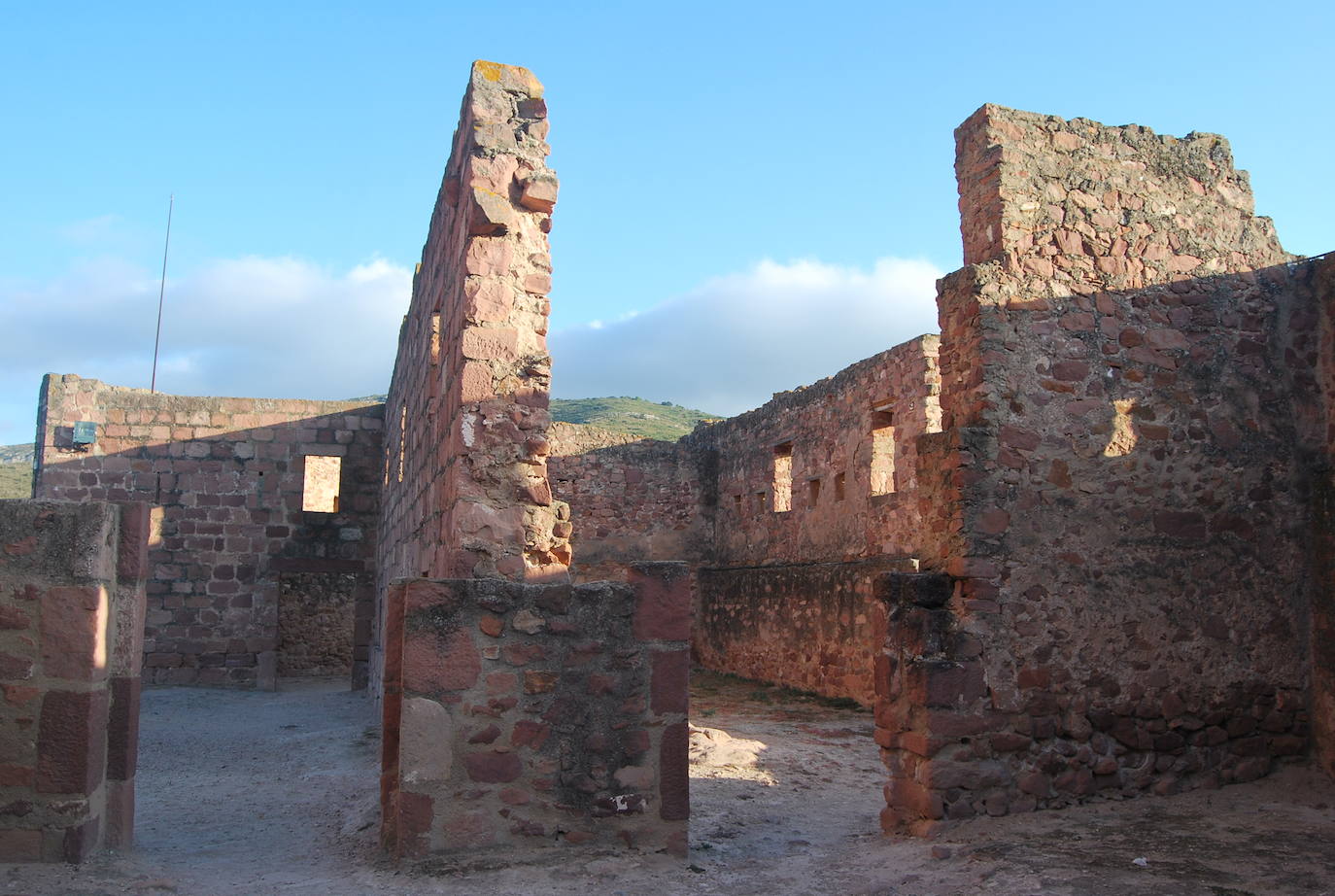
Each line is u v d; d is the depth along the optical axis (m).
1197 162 7.73
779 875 5.65
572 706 5.80
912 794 6.45
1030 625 6.63
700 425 23.77
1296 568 7.40
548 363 7.41
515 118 7.68
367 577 18.53
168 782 9.18
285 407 18.91
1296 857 5.27
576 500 21.58
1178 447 7.21
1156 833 5.84
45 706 5.26
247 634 18.17
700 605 22.05
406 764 5.55
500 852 5.59
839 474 16.75
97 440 18.33
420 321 11.34
